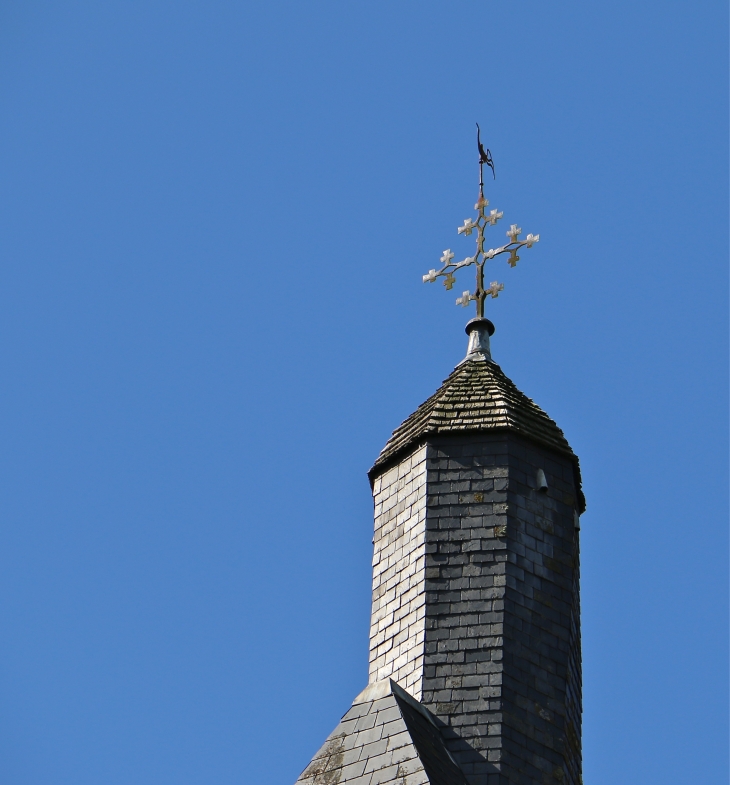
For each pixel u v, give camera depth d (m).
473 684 102.62
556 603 107.56
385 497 113.62
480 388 116.38
